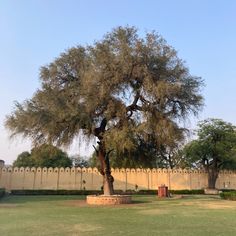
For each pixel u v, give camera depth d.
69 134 28.70
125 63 27.12
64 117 27.22
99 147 30.34
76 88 29.28
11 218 16.88
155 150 32.06
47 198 35.00
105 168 30.33
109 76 27.16
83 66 30.16
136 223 15.17
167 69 28.56
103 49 28.34
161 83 26.89
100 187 47.59
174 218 17.20
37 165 69.12
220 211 21.14
